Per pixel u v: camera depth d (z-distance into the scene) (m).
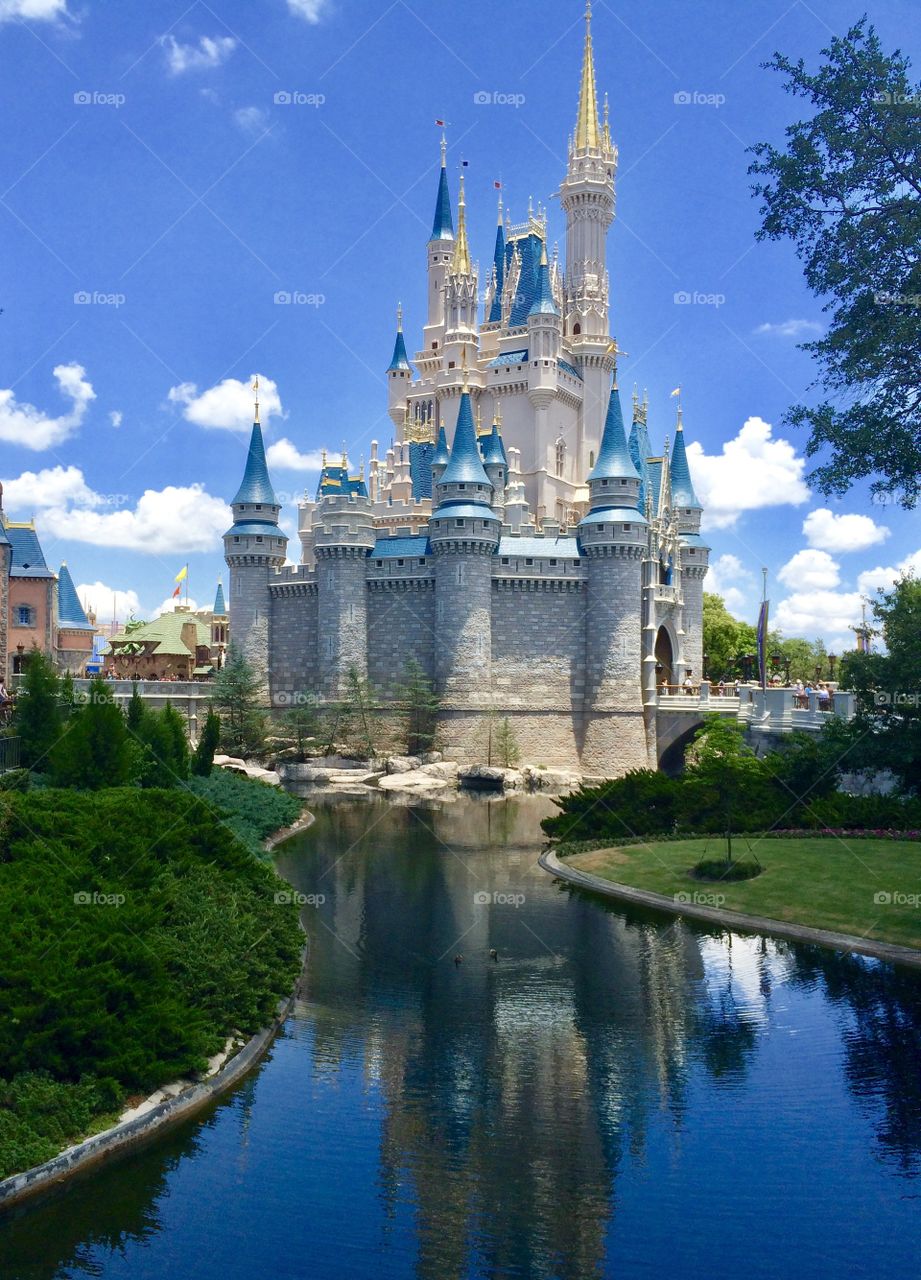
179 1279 14.82
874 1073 21.80
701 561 106.88
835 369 31.06
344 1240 15.62
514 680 93.00
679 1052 23.09
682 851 42.94
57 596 100.75
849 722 45.50
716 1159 18.28
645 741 92.25
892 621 43.88
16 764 37.34
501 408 114.19
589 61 119.81
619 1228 16.09
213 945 24.00
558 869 43.78
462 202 119.38
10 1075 18.28
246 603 99.94
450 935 33.38
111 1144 18.03
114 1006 20.30
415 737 91.62
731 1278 14.93
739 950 30.98
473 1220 16.41
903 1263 15.23
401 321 127.12
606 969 29.28
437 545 92.25
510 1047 23.42
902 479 30.45
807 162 30.44
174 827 29.70
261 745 89.50
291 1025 24.94
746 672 130.25
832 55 30.27
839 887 34.81
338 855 48.56
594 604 92.62
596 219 120.19
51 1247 15.80
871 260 29.52
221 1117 19.69
